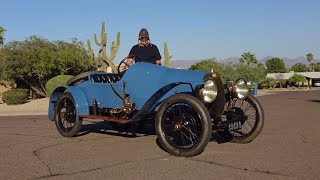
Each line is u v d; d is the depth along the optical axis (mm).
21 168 5449
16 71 26625
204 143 5762
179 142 6277
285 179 4707
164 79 6637
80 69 29422
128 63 7824
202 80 6148
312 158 5852
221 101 6207
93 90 7793
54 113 8438
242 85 6695
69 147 7023
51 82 24062
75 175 5039
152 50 8078
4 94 23578
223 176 4863
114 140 7719
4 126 10883
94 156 6180
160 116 6086
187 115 5969
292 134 8477
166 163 5598
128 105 7047
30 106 21125
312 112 15016
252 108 7023
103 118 7367
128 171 5188
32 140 7930
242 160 5719
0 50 27172
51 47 27938
